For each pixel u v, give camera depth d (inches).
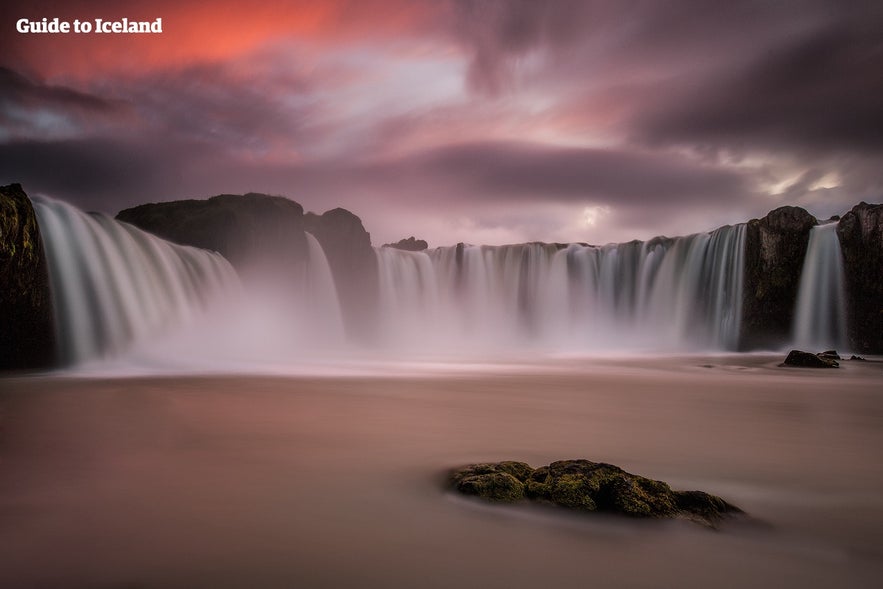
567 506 183.2
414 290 2247.8
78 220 854.5
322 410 418.0
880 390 637.3
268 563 143.6
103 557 145.3
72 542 155.1
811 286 1606.8
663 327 1990.7
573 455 272.5
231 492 204.1
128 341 904.9
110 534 161.0
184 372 770.2
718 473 243.6
